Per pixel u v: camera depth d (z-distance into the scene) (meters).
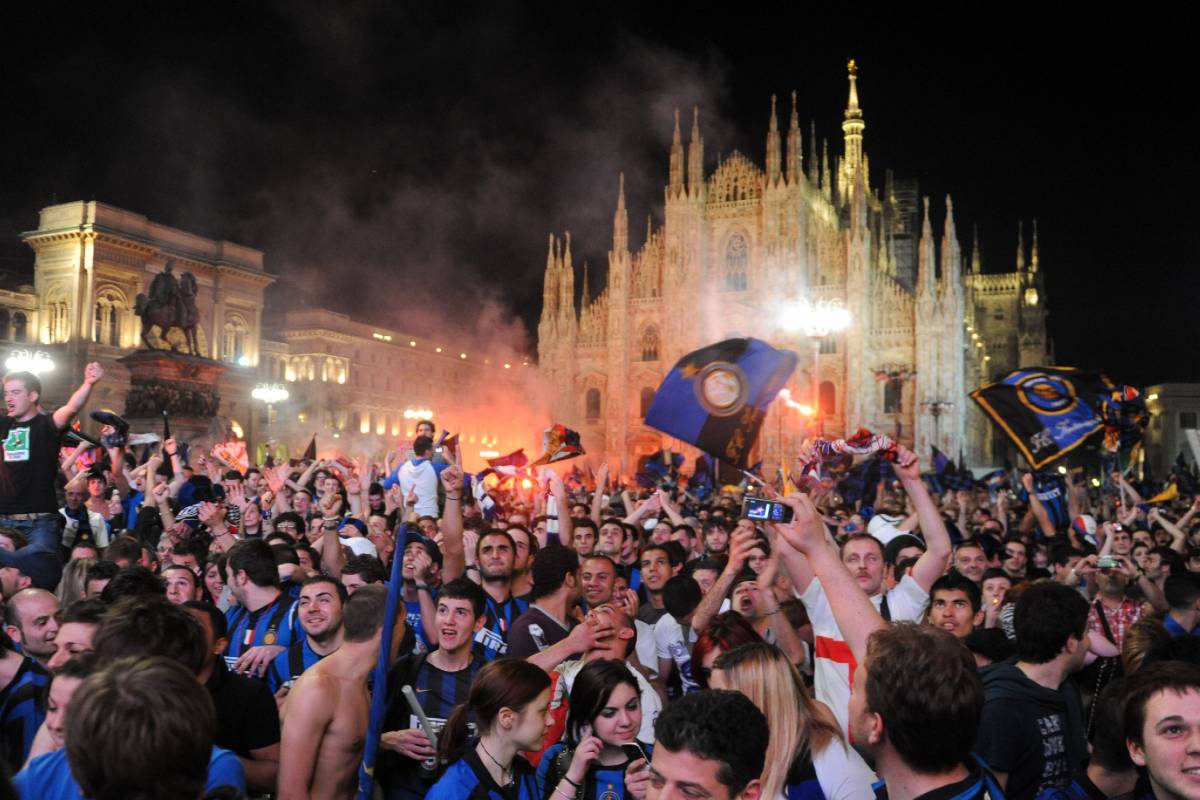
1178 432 117.12
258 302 89.06
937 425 78.25
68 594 8.85
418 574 9.43
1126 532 13.72
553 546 8.68
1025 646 6.21
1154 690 4.50
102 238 74.94
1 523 11.45
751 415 11.42
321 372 97.94
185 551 11.46
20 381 11.48
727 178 95.50
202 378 34.38
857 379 86.00
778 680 5.21
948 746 3.90
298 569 9.77
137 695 3.23
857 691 4.39
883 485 22.59
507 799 5.50
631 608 8.88
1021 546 13.84
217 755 4.44
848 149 109.94
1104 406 13.05
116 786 3.17
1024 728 5.89
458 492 9.82
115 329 77.00
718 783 3.85
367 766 5.46
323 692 5.97
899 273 115.19
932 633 4.15
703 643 6.68
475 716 5.57
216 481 20.19
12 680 6.29
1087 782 5.43
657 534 15.64
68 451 15.99
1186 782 4.34
